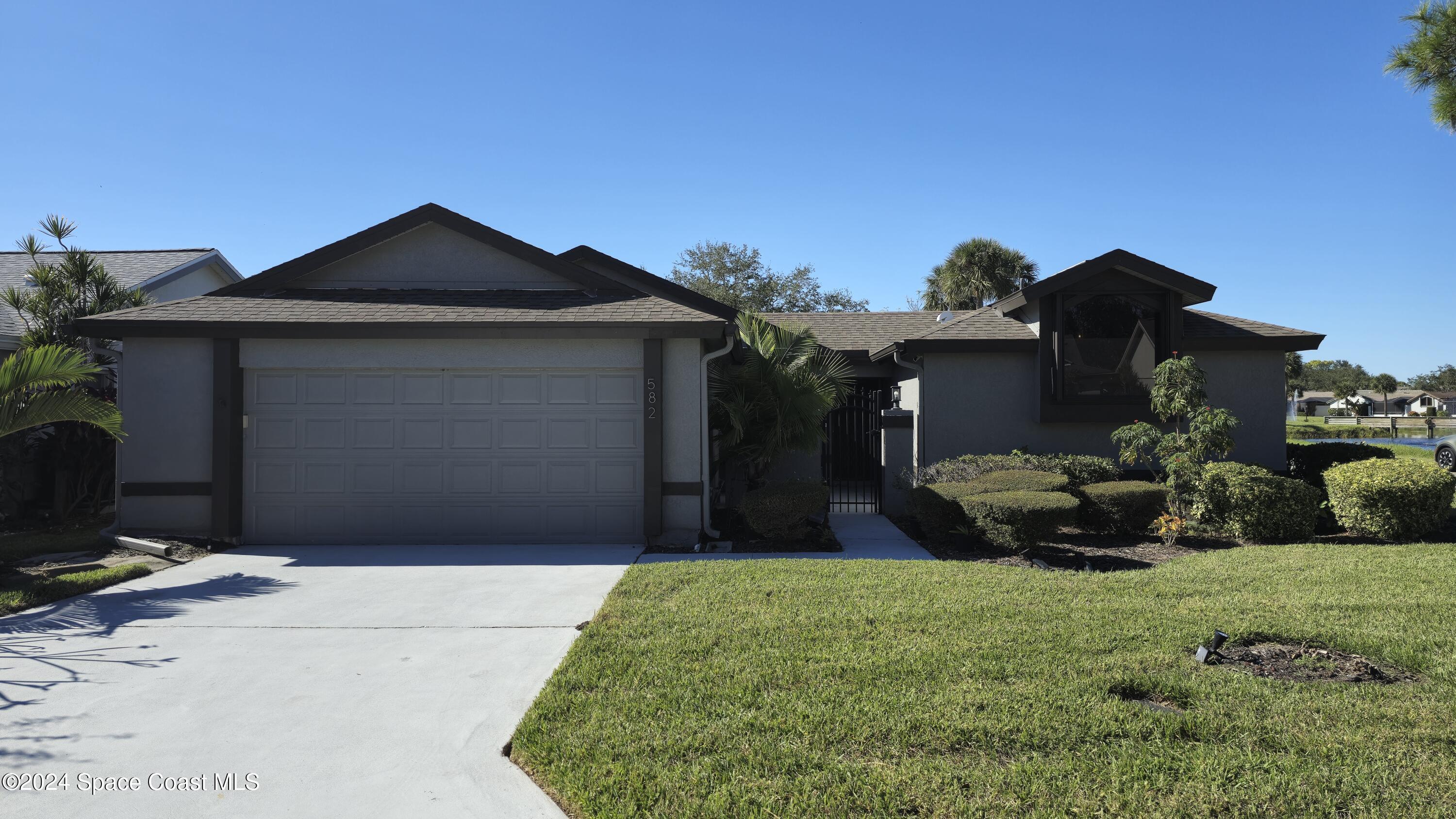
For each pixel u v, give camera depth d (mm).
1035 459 11148
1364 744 3787
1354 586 6863
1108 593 6656
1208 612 5992
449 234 11070
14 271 15297
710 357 9688
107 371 11719
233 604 6734
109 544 9195
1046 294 12086
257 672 5016
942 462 11672
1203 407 10008
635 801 3363
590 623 6012
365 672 5027
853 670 4785
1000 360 12672
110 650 5469
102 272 11875
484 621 6176
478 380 9688
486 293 10680
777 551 9297
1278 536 9656
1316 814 3219
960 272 32281
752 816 3236
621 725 4082
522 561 8492
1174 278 11766
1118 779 3494
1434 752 3717
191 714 4371
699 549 9273
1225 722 4023
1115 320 12219
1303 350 12500
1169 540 9609
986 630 5562
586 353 9602
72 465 11867
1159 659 4926
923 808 3285
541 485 9656
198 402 9531
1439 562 7852
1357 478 9688
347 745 3992
